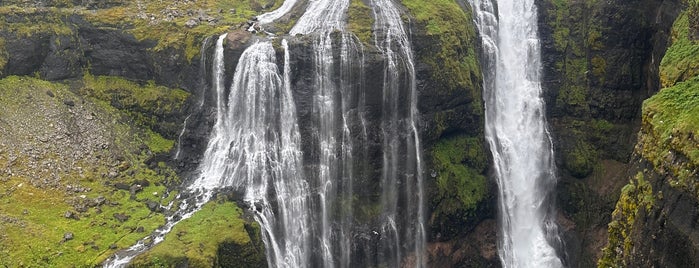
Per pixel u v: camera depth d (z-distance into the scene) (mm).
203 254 23031
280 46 28141
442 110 30078
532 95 35156
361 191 28297
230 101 29203
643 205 18469
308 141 28031
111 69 32469
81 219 25578
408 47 28844
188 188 28406
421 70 29125
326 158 27953
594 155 33969
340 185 28078
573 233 33781
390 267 29062
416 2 31078
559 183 34625
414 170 29266
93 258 23609
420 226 29656
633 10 32531
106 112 31281
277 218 27172
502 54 35125
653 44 31938
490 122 33812
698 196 16031
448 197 30312
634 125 33406
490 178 32594
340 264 28141
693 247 15781
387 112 28312
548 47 35688
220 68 29266
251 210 26547
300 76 28172
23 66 31094
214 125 29641
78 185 27234
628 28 32875
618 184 32844
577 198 33969
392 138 28562
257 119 28547
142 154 30062
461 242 31422
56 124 29375
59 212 25562
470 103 31031
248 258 24422
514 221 33438
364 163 28141
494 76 34281
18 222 24250
